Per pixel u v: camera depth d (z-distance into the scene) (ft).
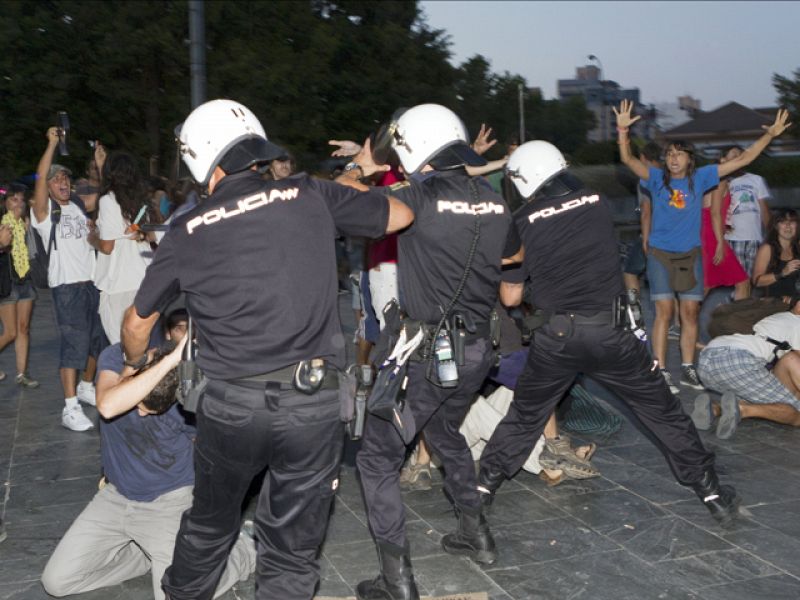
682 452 14.99
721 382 20.66
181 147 10.85
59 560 12.93
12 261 24.64
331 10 77.41
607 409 20.27
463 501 13.94
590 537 14.89
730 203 31.65
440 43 82.48
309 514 10.59
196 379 10.41
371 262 16.70
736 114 114.32
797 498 16.48
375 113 74.02
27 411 23.07
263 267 10.07
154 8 63.46
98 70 62.95
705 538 14.80
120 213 19.89
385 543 12.69
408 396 12.79
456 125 12.93
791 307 21.16
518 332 16.85
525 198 14.57
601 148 93.30
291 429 10.08
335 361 10.49
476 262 12.58
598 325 14.15
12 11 62.69
